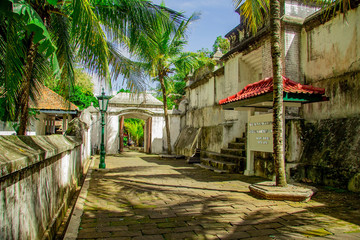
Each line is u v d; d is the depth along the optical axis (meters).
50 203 3.43
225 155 10.60
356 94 6.59
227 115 12.11
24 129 5.25
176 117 19.55
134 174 9.15
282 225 3.94
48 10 5.36
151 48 6.36
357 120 6.43
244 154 9.55
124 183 7.37
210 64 14.58
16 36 3.56
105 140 18.38
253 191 5.87
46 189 3.21
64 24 6.22
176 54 14.68
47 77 7.19
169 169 10.54
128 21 6.02
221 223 4.04
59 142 4.10
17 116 5.36
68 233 3.53
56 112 12.33
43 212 3.05
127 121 29.80
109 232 3.67
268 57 8.63
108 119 18.45
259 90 6.75
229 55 11.56
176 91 26.59
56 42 6.46
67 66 6.13
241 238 3.47
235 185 7.03
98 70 5.87
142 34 6.11
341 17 7.10
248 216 4.36
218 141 12.57
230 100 8.02
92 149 17.33
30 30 2.82
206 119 14.88
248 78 11.11
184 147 16.28
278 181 5.69
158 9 6.00
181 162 13.54
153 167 11.24
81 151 8.55
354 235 3.55
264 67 8.84
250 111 8.45
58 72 3.94
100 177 8.43
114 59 7.38
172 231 3.71
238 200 5.39
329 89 7.38
